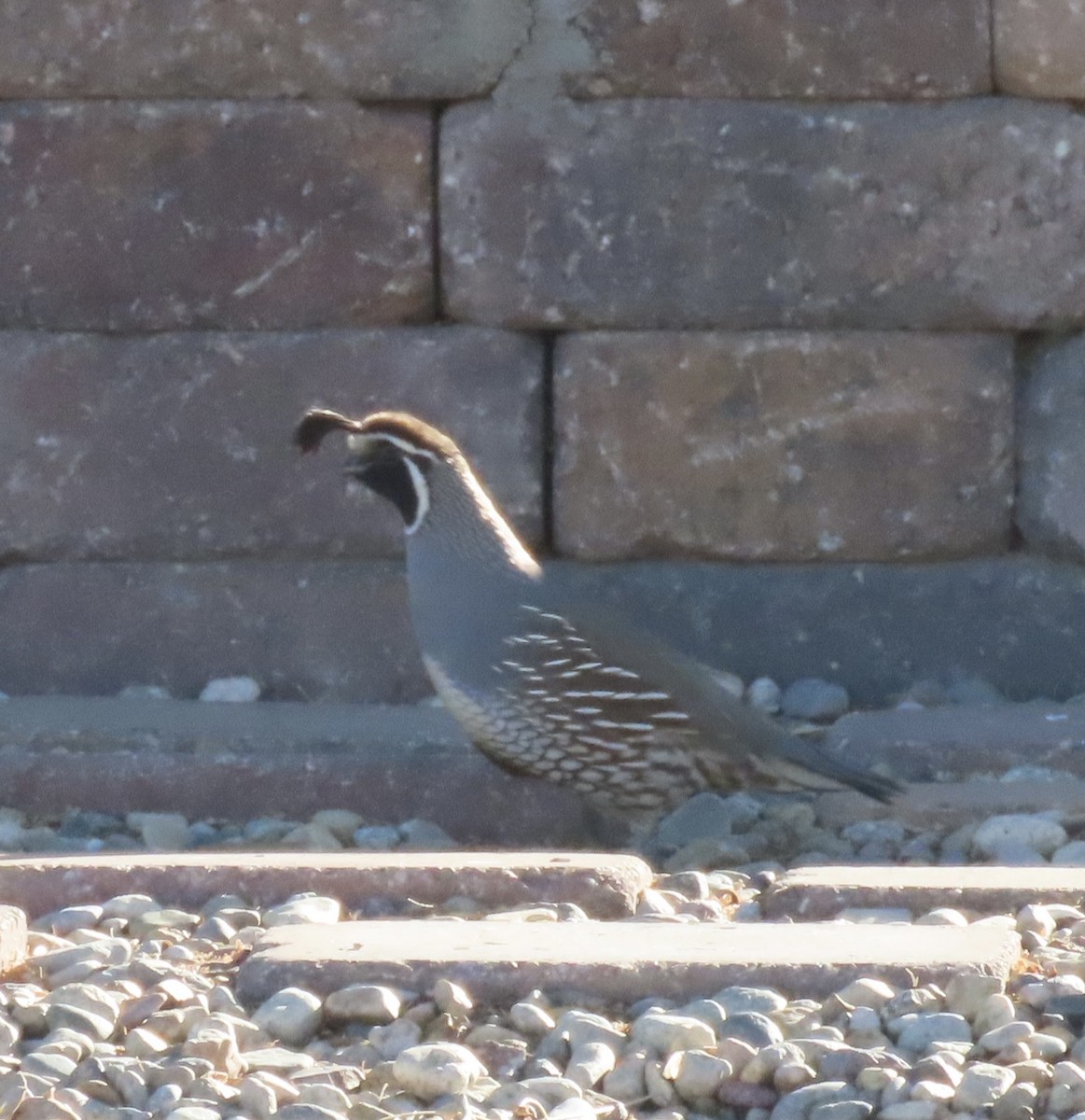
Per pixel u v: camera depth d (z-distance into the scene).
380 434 9.59
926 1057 6.43
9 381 11.33
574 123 11.12
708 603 11.49
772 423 11.34
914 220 11.17
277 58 11.12
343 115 11.17
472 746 10.30
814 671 11.51
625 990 7.03
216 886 8.30
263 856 8.62
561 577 11.50
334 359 11.34
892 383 11.30
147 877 8.30
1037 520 11.45
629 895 8.23
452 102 11.23
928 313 11.25
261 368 11.34
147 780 10.09
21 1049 6.71
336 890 8.29
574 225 11.17
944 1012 6.80
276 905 8.26
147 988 7.25
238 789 10.11
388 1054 6.72
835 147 11.12
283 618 11.51
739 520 11.41
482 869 8.29
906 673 11.51
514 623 9.40
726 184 11.15
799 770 9.56
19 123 11.17
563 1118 6.12
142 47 11.12
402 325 11.40
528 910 8.05
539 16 11.06
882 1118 6.15
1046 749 10.38
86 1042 6.69
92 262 11.27
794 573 11.44
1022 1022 6.68
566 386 11.30
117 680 11.50
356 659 11.49
